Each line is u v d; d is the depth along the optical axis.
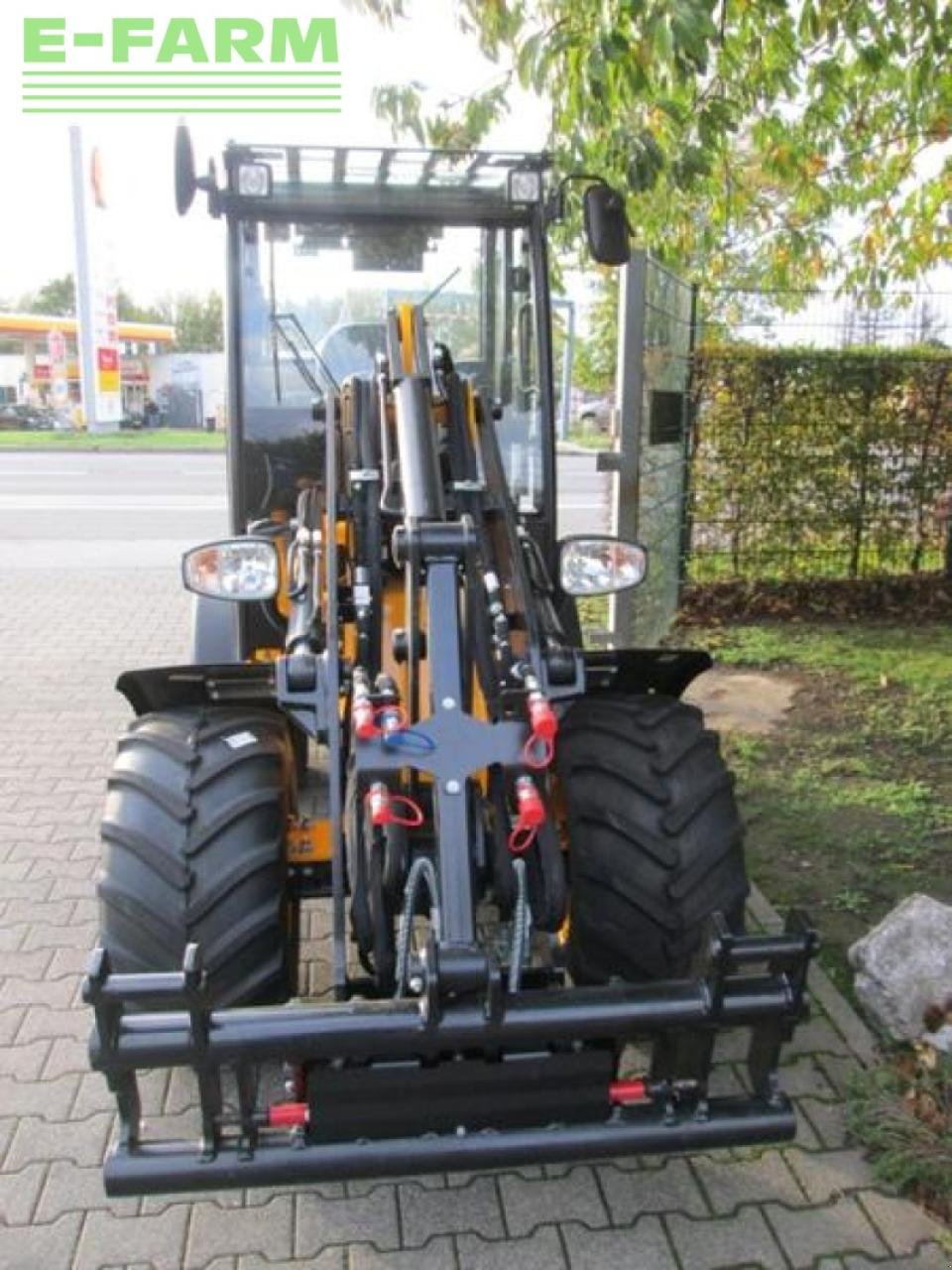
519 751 2.46
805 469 8.34
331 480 2.88
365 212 3.87
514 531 2.98
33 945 3.74
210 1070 2.10
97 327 30.30
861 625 8.11
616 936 2.69
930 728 5.84
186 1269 2.45
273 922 2.55
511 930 2.55
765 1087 2.30
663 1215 2.59
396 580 3.01
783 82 5.55
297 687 2.63
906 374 8.24
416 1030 2.11
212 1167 2.14
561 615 3.79
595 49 3.83
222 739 2.79
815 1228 2.55
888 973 3.22
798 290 8.52
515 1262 2.46
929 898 3.40
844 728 5.88
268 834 2.63
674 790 2.77
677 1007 2.17
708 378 8.12
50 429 33.84
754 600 8.38
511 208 3.90
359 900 2.49
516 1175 2.71
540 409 3.92
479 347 4.05
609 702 3.03
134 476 20.28
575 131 4.99
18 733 5.94
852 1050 3.14
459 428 3.10
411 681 2.57
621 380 5.84
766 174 7.35
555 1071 2.20
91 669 7.23
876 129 7.21
